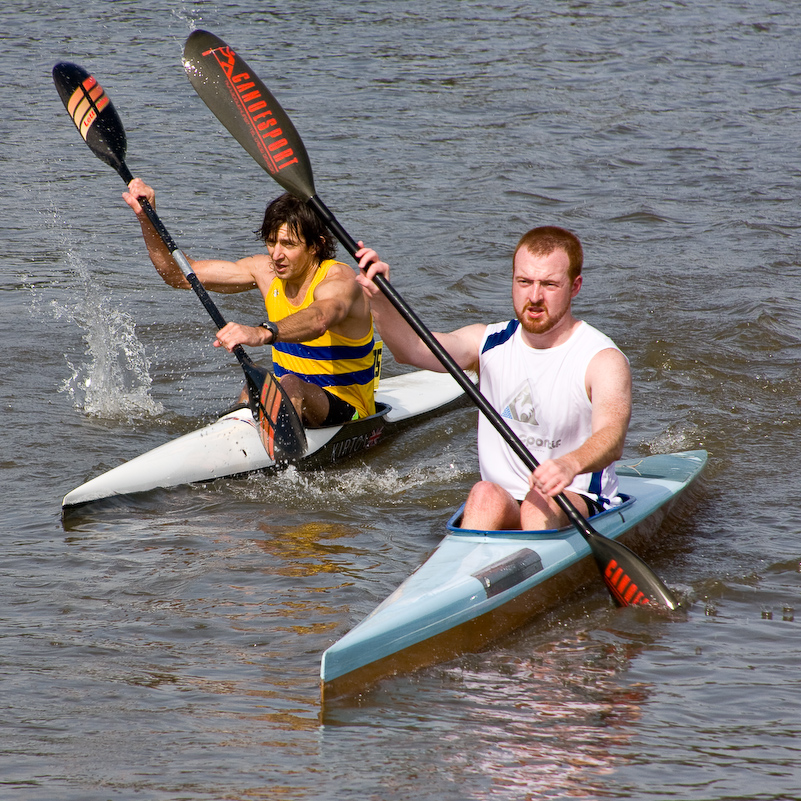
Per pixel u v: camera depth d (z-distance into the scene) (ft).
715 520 55.72
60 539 53.52
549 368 45.85
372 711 36.40
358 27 277.44
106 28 268.00
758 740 34.47
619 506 50.39
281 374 68.54
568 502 46.37
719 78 224.94
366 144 170.19
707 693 37.81
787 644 41.86
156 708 36.42
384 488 63.05
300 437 62.34
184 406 77.05
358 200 139.13
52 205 135.33
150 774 32.17
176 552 51.88
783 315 94.53
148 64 228.22
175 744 34.01
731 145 171.42
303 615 44.24
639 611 45.09
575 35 270.87
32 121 180.14
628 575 45.16
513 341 46.96
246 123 60.34
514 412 47.01
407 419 74.59
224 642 41.75
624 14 299.79
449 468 66.74
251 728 35.09
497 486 47.39
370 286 47.67
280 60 235.61
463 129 181.88
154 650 41.06
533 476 41.68
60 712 36.06
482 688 38.29
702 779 32.12
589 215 134.21
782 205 137.49
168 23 275.59
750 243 120.98
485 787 31.58
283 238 62.39
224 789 31.37
